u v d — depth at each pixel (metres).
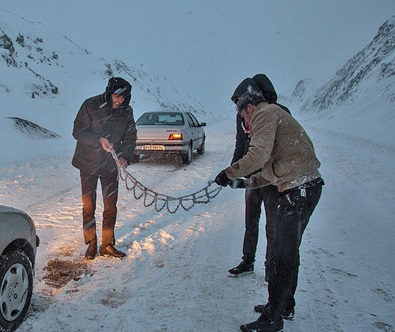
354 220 6.20
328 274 4.20
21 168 10.39
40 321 3.12
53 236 5.26
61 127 25.98
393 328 3.17
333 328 3.16
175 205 7.16
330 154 14.85
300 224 2.88
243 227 5.94
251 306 3.49
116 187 4.55
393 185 8.77
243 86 3.25
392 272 4.27
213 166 11.82
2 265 2.84
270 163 3.00
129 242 5.08
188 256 4.68
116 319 3.20
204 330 3.09
